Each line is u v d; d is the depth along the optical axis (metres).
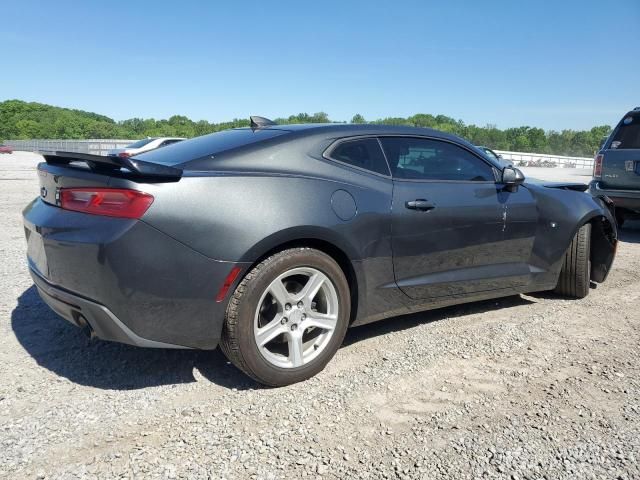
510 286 4.00
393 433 2.41
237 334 2.65
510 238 3.93
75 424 2.45
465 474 2.12
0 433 2.36
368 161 3.28
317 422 2.50
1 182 14.92
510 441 2.35
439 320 3.94
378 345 3.44
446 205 3.49
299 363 2.87
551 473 2.13
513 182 3.83
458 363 3.17
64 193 2.66
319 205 2.88
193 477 2.08
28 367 3.04
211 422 2.49
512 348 3.40
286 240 2.74
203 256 2.55
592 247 4.78
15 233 7.08
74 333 3.56
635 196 7.20
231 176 2.72
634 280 5.19
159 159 3.00
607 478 2.10
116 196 2.47
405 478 2.09
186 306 2.56
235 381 2.92
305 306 2.88
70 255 2.54
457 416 2.56
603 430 2.45
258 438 2.36
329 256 2.92
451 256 3.57
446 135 3.78
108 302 2.48
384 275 3.24
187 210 2.53
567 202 4.28
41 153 2.76
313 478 2.09
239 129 3.61
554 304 4.38
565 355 3.31
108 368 3.05
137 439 2.34
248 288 2.65
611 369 3.11
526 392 2.82
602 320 3.98
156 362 3.14
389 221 3.19
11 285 4.60
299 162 3.00
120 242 2.43
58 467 2.13
